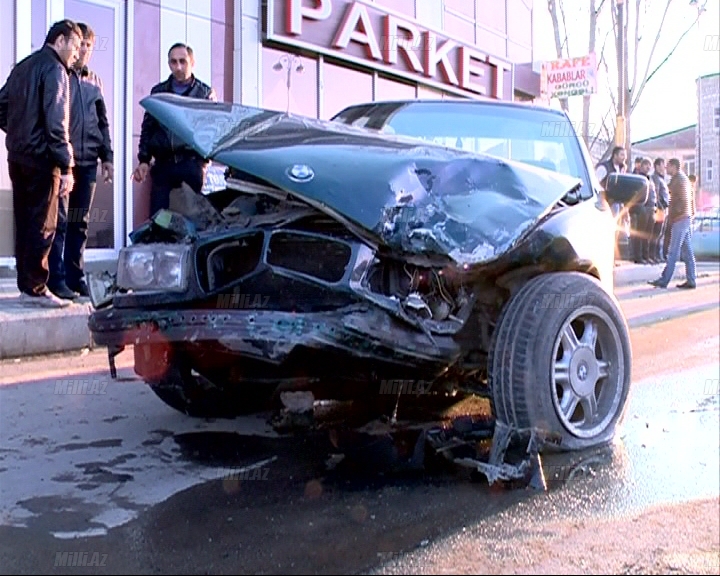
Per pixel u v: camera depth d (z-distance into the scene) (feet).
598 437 11.63
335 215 10.00
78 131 20.34
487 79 52.16
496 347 10.68
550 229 11.10
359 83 40.16
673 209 38.40
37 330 17.74
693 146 128.57
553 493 10.12
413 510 9.52
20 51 25.50
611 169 37.50
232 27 33.14
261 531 8.91
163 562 8.16
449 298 10.53
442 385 11.42
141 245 11.07
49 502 9.79
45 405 14.16
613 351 11.93
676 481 10.65
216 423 13.20
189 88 19.84
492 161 11.32
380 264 10.18
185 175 18.97
